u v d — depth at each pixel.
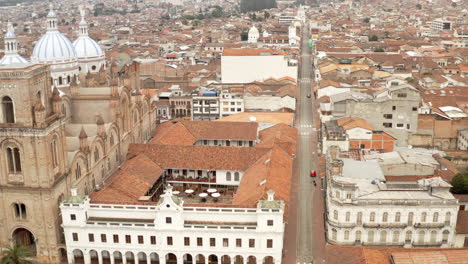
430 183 115.56
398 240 111.56
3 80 98.56
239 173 138.62
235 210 105.19
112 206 107.94
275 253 103.69
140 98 163.00
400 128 175.38
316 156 173.50
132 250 106.88
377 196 111.94
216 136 165.12
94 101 142.62
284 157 139.75
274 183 117.38
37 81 102.50
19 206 106.50
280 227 102.00
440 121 182.75
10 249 94.81
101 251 107.81
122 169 131.12
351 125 163.12
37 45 159.25
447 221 110.00
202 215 106.12
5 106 102.12
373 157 143.88
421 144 179.12
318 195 141.50
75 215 105.38
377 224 110.81
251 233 102.94
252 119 186.50
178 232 104.56
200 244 105.31
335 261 89.19
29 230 107.38
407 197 111.19
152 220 107.56
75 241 107.06
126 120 148.88
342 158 138.00
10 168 104.94
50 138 103.75
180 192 139.12
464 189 129.75
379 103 173.25
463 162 159.62
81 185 118.81
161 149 143.75
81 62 180.88
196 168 138.50
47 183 103.44
